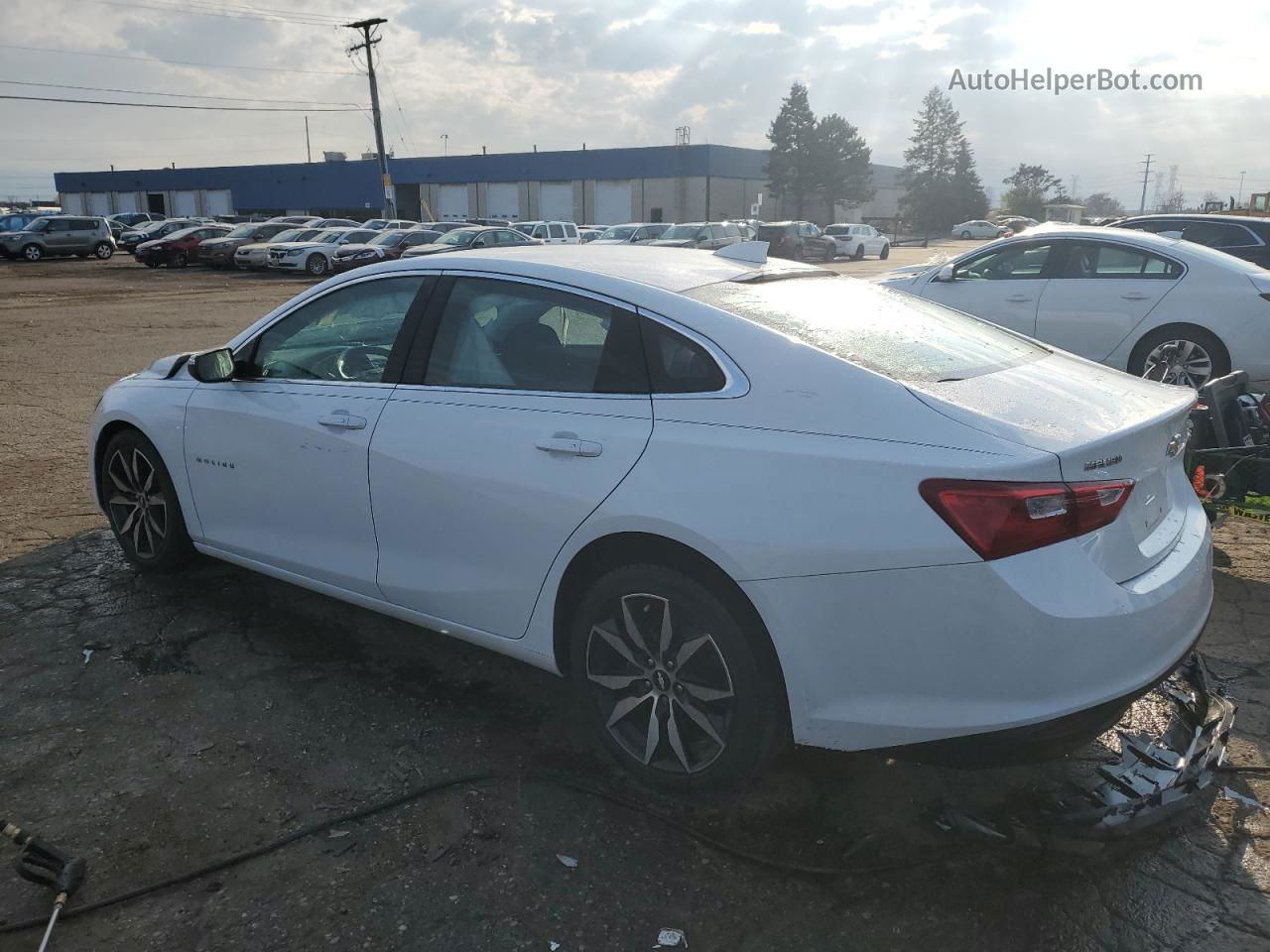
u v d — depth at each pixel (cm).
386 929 246
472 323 334
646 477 277
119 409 441
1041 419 263
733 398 276
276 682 369
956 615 242
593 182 6412
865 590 250
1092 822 269
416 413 334
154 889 259
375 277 366
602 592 293
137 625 416
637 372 294
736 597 269
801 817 289
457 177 6844
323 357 378
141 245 3309
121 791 301
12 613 427
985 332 351
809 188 6931
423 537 334
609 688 302
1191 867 268
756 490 261
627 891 260
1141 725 333
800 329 296
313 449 362
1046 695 242
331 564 369
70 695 358
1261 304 736
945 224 8512
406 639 407
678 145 6262
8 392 975
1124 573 260
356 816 289
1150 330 778
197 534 426
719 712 283
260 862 271
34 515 562
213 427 400
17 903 255
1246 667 378
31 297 2212
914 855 273
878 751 263
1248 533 541
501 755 322
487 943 241
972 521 239
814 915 251
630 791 302
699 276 329
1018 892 259
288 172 7212
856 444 255
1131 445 263
